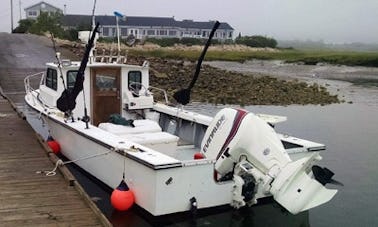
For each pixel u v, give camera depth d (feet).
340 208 22.62
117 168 19.44
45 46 100.42
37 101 31.53
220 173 17.67
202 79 79.77
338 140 40.60
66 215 16.72
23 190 19.25
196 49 183.21
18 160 23.77
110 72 27.35
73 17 185.88
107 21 170.40
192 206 17.03
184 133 26.99
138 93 27.99
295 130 45.55
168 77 78.74
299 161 16.21
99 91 27.32
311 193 15.66
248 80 83.05
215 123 18.42
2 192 18.94
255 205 19.31
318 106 65.00
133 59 95.91
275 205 19.63
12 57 81.10
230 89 74.18
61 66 26.48
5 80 62.49
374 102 69.92
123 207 17.89
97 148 21.04
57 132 26.84
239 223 18.84
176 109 27.91
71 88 27.12
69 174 20.70
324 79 110.01
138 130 22.80
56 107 26.30
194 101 64.75
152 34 232.53
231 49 209.87
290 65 157.79
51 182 20.40
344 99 73.26
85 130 22.47
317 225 20.17
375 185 26.73
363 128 47.01
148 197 17.03
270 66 150.30
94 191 21.85
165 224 18.03
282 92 74.64
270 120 19.42
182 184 16.87
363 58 167.43
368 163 32.30
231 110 18.13
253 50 216.95
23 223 15.93
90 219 16.43
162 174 16.43
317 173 16.29
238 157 17.49
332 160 33.17
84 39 28.07
